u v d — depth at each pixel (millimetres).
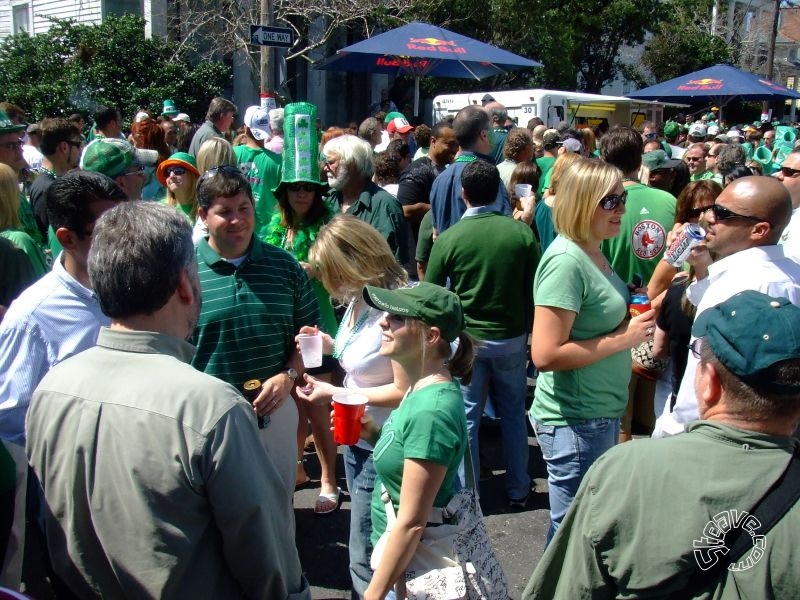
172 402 1528
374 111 19891
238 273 2865
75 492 1562
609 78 27719
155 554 1497
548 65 21344
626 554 1425
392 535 2051
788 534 1303
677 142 15859
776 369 1331
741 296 1472
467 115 5102
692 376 2570
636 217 4172
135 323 1651
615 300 2814
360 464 2914
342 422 2559
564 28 21719
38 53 15383
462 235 3910
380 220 4664
